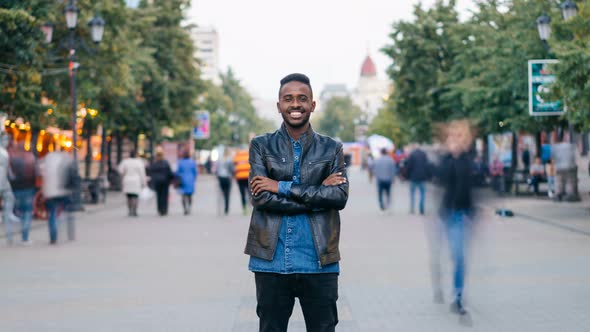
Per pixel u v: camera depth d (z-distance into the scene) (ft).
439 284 29.99
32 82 71.87
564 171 88.33
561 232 57.72
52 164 53.72
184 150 84.02
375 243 51.83
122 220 75.61
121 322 27.09
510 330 25.14
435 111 137.90
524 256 43.68
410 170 81.61
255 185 15.37
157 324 26.66
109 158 148.77
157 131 149.69
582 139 166.50
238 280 36.42
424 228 63.41
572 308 28.73
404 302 30.14
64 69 80.38
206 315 28.12
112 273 39.09
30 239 57.16
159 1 146.41
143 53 119.96
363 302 30.19
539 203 86.69
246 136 403.34
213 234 59.93
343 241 53.26
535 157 100.42
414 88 142.31
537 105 77.15
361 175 252.42
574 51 60.75
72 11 79.00
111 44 88.94
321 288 15.55
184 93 149.18
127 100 121.49
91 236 58.85
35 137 84.33
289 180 15.60
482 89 97.81
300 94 15.56
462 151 27.96
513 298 30.86
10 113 74.79
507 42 91.15
